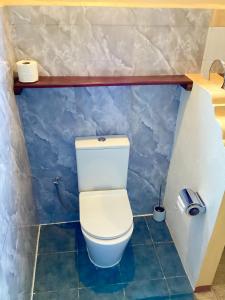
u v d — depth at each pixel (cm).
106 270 188
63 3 145
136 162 206
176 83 161
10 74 143
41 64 158
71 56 157
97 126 183
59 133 182
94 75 166
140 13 149
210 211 147
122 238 162
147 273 187
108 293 175
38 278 183
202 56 168
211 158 144
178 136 189
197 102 158
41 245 206
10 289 122
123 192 192
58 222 226
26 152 182
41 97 166
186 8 151
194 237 171
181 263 194
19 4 139
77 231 219
